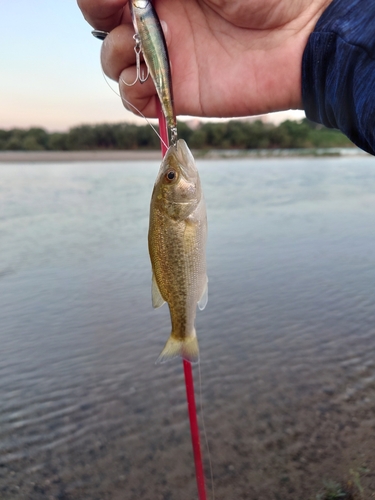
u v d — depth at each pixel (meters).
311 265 1.11
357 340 0.73
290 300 0.89
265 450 0.49
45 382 0.63
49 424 0.55
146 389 0.61
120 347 0.72
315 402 0.57
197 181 0.25
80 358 0.69
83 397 0.60
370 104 0.21
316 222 1.65
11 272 1.10
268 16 0.27
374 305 0.86
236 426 0.53
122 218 1.81
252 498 0.44
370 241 1.35
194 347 0.27
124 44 0.25
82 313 0.85
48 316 0.84
